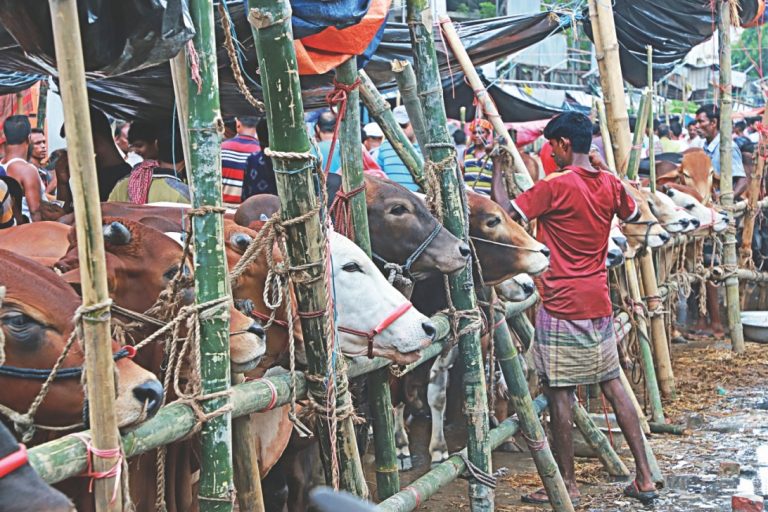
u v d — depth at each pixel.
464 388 4.67
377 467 4.25
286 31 3.13
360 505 0.97
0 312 2.52
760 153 11.06
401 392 6.03
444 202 4.65
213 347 2.81
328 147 6.83
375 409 4.21
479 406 4.64
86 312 2.26
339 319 3.85
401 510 3.88
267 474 4.23
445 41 5.54
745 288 11.78
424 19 4.49
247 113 6.03
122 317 3.18
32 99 9.89
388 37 6.14
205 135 2.80
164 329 2.74
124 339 3.01
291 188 3.27
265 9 3.08
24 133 7.00
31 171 6.54
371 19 3.76
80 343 2.31
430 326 3.92
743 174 12.27
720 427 7.04
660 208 8.65
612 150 7.66
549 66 15.53
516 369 5.09
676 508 5.29
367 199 4.63
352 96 4.00
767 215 12.41
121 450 2.38
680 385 8.30
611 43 7.41
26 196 6.52
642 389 8.16
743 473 5.92
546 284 5.37
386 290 3.92
